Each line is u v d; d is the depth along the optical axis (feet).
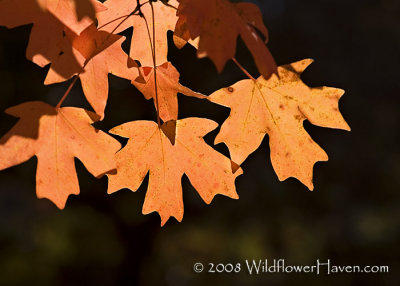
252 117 4.41
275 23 26.68
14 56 21.95
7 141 3.80
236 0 23.66
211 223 28.94
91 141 3.98
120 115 23.54
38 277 32.89
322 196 27.35
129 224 29.25
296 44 26.73
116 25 4.47
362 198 28.45
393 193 28.27
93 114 3.96
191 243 36.11
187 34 4.10
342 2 27.86
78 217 34.35
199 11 3.19
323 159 4.46
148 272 34.86
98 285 34.27
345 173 27.43
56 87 22.77
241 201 26.32
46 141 3.90
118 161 4.37
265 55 3.31
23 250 33.65
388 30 28.35
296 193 26.94
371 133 27.91
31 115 3.84
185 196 26.16
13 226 34.24
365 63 27.96
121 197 27.32
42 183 3.95
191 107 22.67
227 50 3.13
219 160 4.43
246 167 25.61
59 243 34.50
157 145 4.42
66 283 33.91
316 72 26.66
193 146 4.43
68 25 3.78
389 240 29.19
